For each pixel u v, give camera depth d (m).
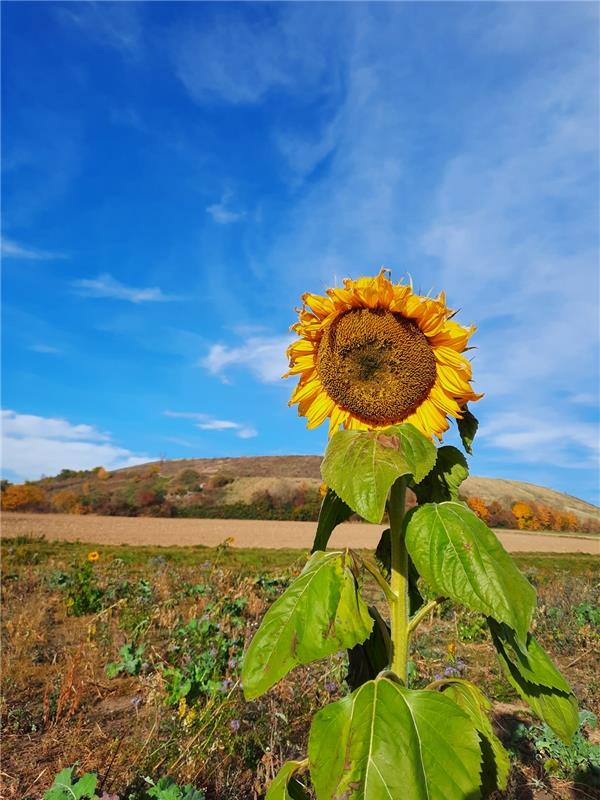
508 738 4.79
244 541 38.88
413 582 2.56
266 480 81.88
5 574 13.28
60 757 4.31
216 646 6.34
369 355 2.29
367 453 1.91
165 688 5.14
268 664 1.75
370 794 1.49
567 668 6.91
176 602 10.45
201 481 86.38
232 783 3.83
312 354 2.51
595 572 18.75
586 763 4.17
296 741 4.42
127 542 36.47
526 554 32.56
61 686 5.49
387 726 1.60
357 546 35.84
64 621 9.19
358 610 1.83
